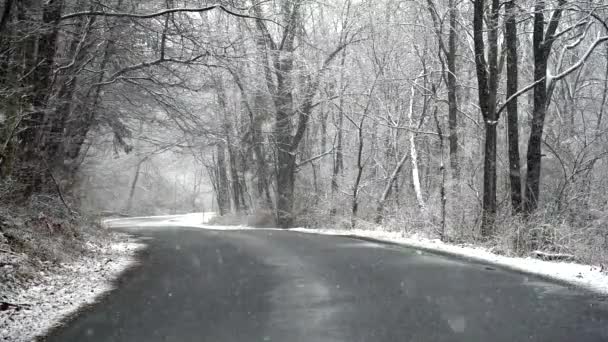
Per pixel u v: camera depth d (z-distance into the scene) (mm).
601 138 23719
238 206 43656
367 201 33281
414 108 33812
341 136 35031
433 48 30766
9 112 14352
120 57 21328
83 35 19484
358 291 9609
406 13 30891
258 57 25000
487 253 15734
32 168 16531
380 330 6875
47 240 13258
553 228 15734
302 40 34062
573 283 10273
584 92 30531
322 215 32375
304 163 36000
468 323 7176
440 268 12461
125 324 7504
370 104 33531
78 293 9844
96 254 15523
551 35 18438
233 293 9664
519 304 8352
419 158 34031
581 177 21812
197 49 20422
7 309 8164
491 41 19594
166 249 18406
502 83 28938
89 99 21953
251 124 34719
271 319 7605
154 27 20078
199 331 7023
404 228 23562
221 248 18203
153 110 25266
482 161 26828
